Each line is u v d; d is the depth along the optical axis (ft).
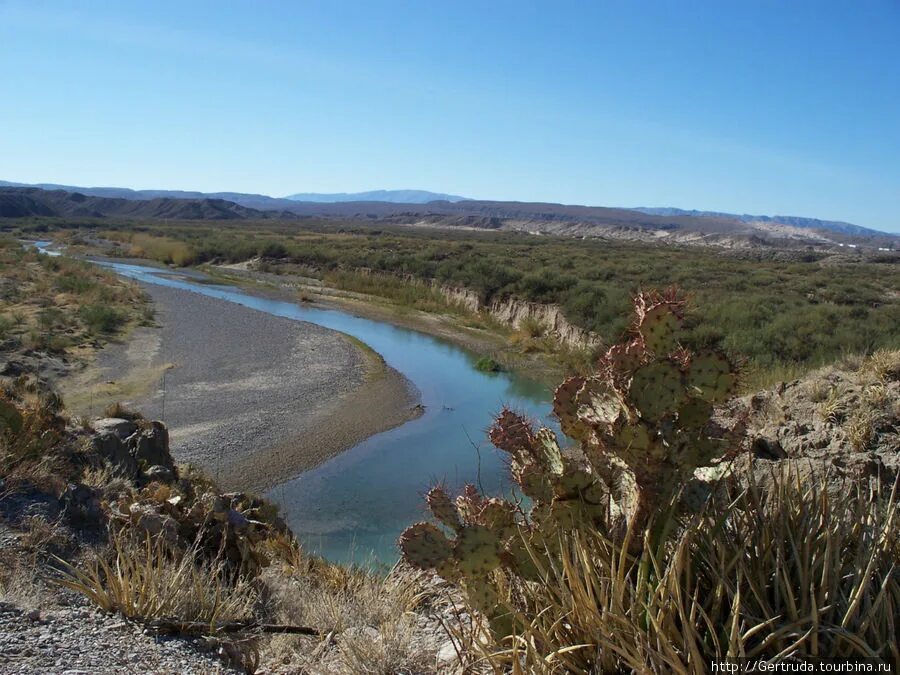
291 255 167.02
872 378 19.52
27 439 17.49
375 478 39.60
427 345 82.12
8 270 111.34
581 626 8.35
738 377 8.95
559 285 94.84
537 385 62.59
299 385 60.03
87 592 12.17
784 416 19.07
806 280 113.19
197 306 100.53
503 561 9.72
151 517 15.28
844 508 9.87
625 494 9.20
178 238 231.30
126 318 84.99
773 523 9.12
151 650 10.93
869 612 7.67
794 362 48.67
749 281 108.78
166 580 12.81
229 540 16.37
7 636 10.41
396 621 13.11
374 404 55.11
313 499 36.55
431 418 51.80
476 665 9.62
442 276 122.01
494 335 88.79
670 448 8.80
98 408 49.08
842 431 17.12
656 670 7.52
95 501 16.16
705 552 8.84
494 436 10.87
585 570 8.49
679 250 250.78
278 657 11.96
